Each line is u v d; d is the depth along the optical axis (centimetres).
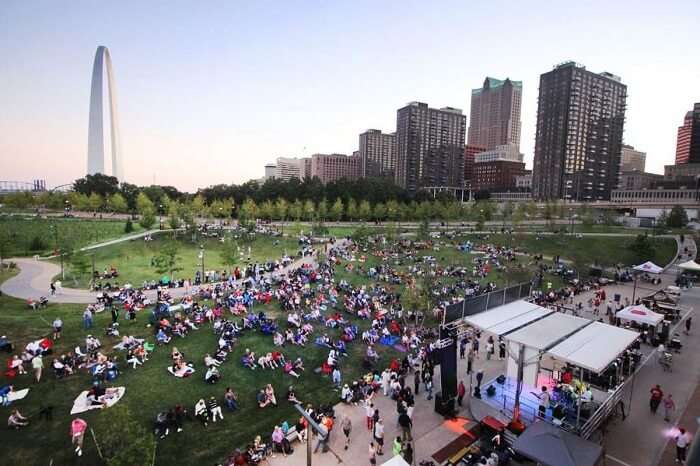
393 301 4047
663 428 1962
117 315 3183
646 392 2320
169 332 2941
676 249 7581
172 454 1762
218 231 8225
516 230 9312
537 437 1488
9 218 8806
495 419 1956
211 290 4041
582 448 1427
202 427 1961
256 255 6750
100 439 1789
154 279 4841
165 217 11331
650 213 12988
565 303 4219
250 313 3334
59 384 2206
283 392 2325
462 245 7438
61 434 1820
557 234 8888
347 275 5238
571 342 1959
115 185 14400
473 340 2836
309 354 2822
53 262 5603
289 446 1791
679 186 17362
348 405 2200
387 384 2323
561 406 1920
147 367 2469
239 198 13250
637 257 6938
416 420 2059
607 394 2119
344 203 12456
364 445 1856
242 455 1672
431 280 4459
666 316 3500
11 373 2236
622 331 2127
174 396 2194
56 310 3356
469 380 2481
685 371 2591
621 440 1864
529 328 2117
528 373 2270
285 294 3900
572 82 19212
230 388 2242
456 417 2081
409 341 3016
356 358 2828
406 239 8219
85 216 10256
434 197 14875
